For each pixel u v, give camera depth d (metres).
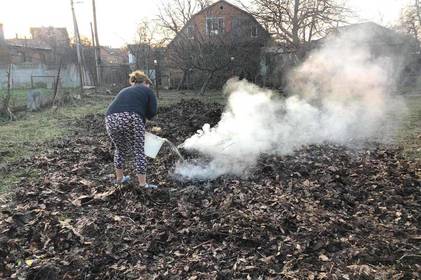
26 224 3.63
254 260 3.02
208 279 2.79
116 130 4.48
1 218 3.75
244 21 22.83
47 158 6.18
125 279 2.85
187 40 22.77
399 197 4.21
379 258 3.02
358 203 4.14
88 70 27.44
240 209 3.93
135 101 4.52
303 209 3.90
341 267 2.90
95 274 2.91
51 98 14.32
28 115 11.71
